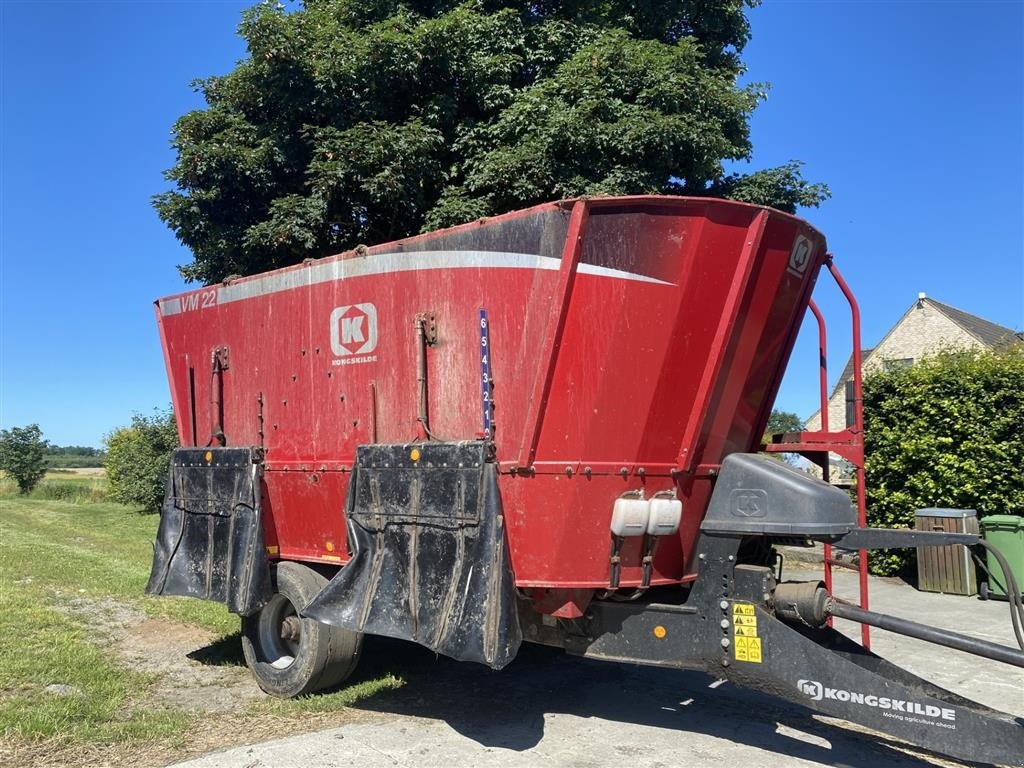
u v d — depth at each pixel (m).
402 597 4.71
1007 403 10.34
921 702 3.73
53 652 6.82
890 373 11.52
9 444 38.97
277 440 6.00
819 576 10.62
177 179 9.93
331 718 5.30
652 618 4.51
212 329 6.71
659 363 4.40
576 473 4.29
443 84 9.75
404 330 5.08
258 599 5.80
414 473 4.75
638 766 4.42
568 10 10.85
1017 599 3.87
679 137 8.74
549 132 8.61
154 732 4.98
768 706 5.51
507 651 4.14
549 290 4.33
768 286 4.73
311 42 9.39
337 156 9.03
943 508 10.52
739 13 11.92
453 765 4.43
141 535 18.16
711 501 4.54
